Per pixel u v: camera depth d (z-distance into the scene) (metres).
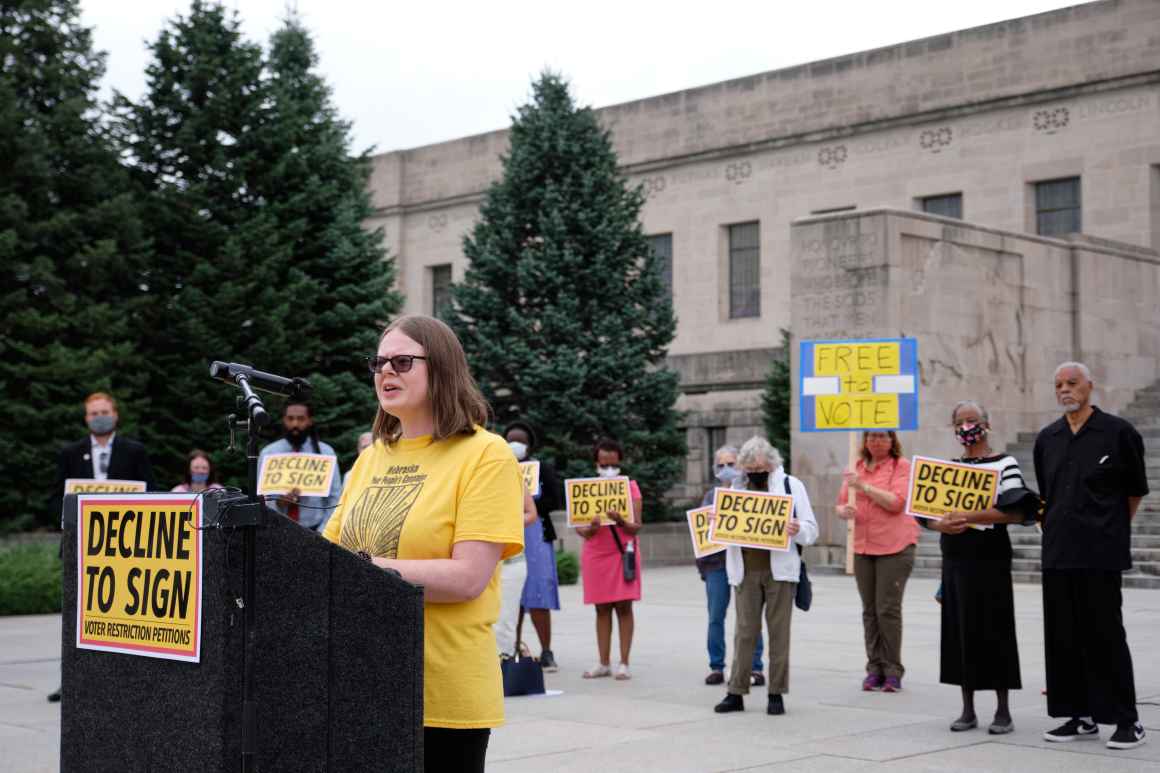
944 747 8.16
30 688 10.99
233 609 3.07
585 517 11.37
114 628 3.36
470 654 3.74
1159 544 20.78
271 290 25.78
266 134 26.98
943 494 8.70
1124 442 8.08
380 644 3.30
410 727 3.32
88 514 3.47
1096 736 8.48
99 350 23.41
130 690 3.31
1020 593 19.05
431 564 3.65
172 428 25.30
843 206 36.00
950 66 34.22
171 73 26.70
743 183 38.00
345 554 3.26
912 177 34.78
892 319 23.67
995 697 10.18
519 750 8.10
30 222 23.92
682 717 9.36
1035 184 33.03
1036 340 26.94
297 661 3.17
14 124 23.38
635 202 30.05
